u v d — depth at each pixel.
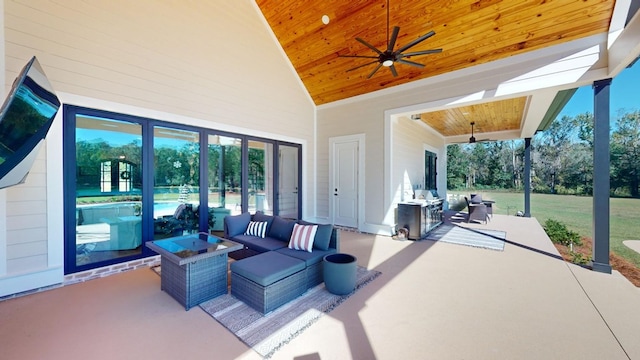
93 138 3.32
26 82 1.74
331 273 2.74
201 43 4.31
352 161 6.12
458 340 2.00
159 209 3.92
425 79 4.93
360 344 1.95
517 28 3.68
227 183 4.91
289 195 6.24
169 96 3.93
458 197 10.97
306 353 1.85
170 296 2.71
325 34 5.01
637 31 2.58
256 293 2.43
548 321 2.26
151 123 3.83
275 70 5.62
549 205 11.23
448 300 2.64
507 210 10.19
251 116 5.13
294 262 2.74
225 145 4.88
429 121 7.47
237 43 4.87
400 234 5.17
